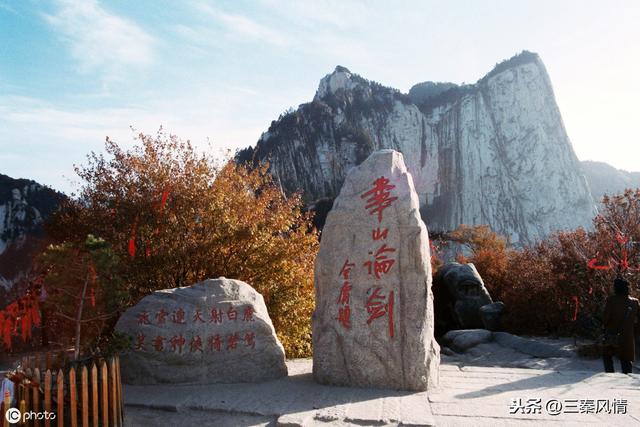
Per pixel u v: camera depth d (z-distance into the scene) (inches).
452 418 189.0
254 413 203.6
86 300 241.6
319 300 253.1
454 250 1569.9
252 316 263.4
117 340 220.4
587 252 482.9
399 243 241.6
